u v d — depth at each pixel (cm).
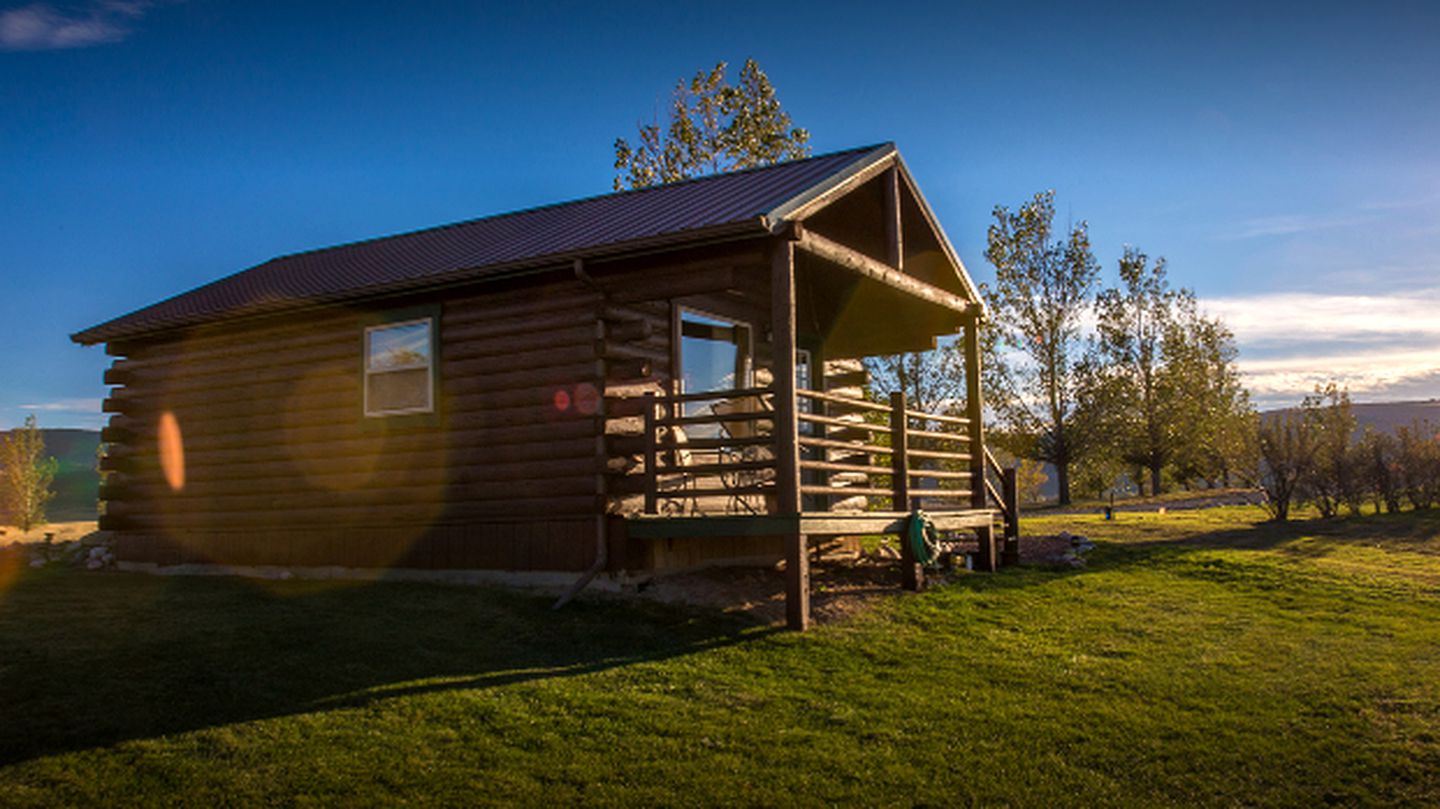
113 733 671
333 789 602
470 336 1228
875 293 1373
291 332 1373
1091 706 791
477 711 738
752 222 981
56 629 937
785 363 1024
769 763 663
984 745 706
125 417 1494
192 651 862
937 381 3278
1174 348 3847
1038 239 3612
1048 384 3628
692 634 974
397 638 931
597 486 1122
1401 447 2172
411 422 1254
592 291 1147
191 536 1416
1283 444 2070
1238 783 657
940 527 1239
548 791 611
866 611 1072
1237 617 1112
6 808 564
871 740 710
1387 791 648
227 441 1409
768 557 1363
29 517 4200
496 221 1591
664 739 698
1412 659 936
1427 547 1611
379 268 1373
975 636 998
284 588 1212
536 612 1038
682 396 1079
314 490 1330
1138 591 1245
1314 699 814
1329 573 1358
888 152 1251
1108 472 4134
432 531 1232
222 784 603
